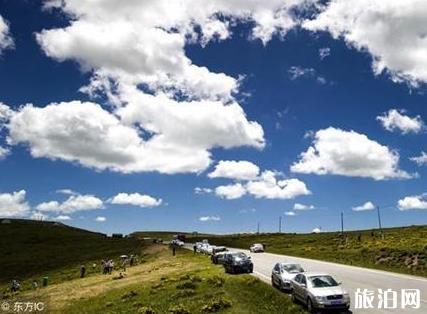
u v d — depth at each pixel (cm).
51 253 12131
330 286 2716
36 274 9038
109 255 10819
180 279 4466
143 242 13612
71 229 18412
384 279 3922
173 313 2961
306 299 2714
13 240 14875
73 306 4166
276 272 3553
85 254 11512
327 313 2594
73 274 7875
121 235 16888
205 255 7856
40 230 17300
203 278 4256
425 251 5209
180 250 9706
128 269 7131
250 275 4206
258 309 2852
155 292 3909
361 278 4012
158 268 6494
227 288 3591
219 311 2862
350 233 12281
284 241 11944
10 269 9919
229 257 4781
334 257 6419
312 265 5434
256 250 8694
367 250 6206
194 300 3284
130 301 3766
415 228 10725
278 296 3152
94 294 4647
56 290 5509
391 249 5784
